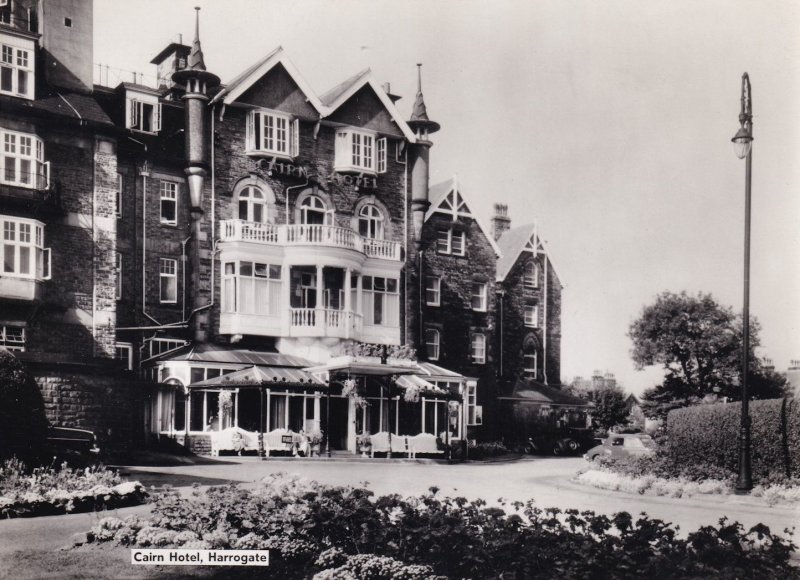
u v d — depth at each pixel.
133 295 34.81
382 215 41.72
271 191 38.28
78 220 30.69
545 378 49.97
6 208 28.78
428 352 44.56
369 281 40.09
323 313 36.91
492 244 47.59
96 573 10.96
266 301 36.66
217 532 12.07
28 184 29.34
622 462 24.95
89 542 12.58
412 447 36.16
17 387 18.61
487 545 10.45
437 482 23.52
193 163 36.19
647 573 9.69
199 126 36.38
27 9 32.44
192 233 36.09
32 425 18.78
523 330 49.44
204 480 20.88
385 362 35.94
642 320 46.16
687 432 24.80
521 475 27.98
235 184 37.38
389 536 11.27
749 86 20.86
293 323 36.97
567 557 9.98
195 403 33.31
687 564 9.47
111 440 28.38
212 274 36.34
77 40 32.22
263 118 38.06
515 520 10.80
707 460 23.64
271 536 12.02
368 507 11.70
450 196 46.19
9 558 11.59
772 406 20.89
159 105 36.69
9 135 29.20
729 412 22.70
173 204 36.47
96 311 30.75
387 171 42.09
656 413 45.00
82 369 27.84
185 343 35.66
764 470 21.11
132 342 34.47
